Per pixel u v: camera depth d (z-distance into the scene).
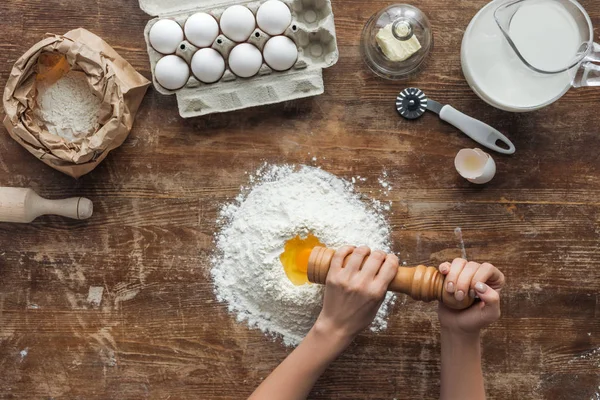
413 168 1.24
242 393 1.24
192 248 1.24
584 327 1.24
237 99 1.21
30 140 1.15
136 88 1.19
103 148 1.15
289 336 1.23
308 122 1.24
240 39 1.17
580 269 1.24
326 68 1.24
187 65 1.18
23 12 1.23
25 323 1.24
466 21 1.23
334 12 1.23
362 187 1.24
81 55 1.14
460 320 1.05
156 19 1.18
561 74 1.13
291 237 1.19
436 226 1.24
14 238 1.24
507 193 1.24
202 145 1.24
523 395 1.24
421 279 1.01
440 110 1.22
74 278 1.24
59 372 1.24
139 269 1.24
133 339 1.24
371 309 1.05
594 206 1.24
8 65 1.23
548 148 1.24
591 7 1.23
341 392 1.24
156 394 1.24
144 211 1.24
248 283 1.21
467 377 1.08
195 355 1.24
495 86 1.16
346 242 1.19
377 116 1.24
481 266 1.02
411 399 1.24
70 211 1.19
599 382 1.24
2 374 1.24
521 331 1.24
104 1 1.23
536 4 1.13
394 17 1.18
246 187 1.24
